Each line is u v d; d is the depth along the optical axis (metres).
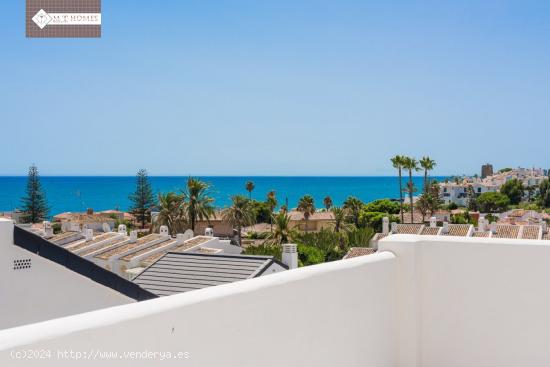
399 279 3.91
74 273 7.24
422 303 3.93
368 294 3.55
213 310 2.43
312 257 38.31
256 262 16.08
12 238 6.68
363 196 198.25
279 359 2.78
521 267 3.62
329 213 84.38
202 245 34.88
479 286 3.76
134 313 2.13
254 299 2.64
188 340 2.31
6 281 6.61
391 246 3.95
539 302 3.56
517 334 3.62
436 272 3.90
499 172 197.62
